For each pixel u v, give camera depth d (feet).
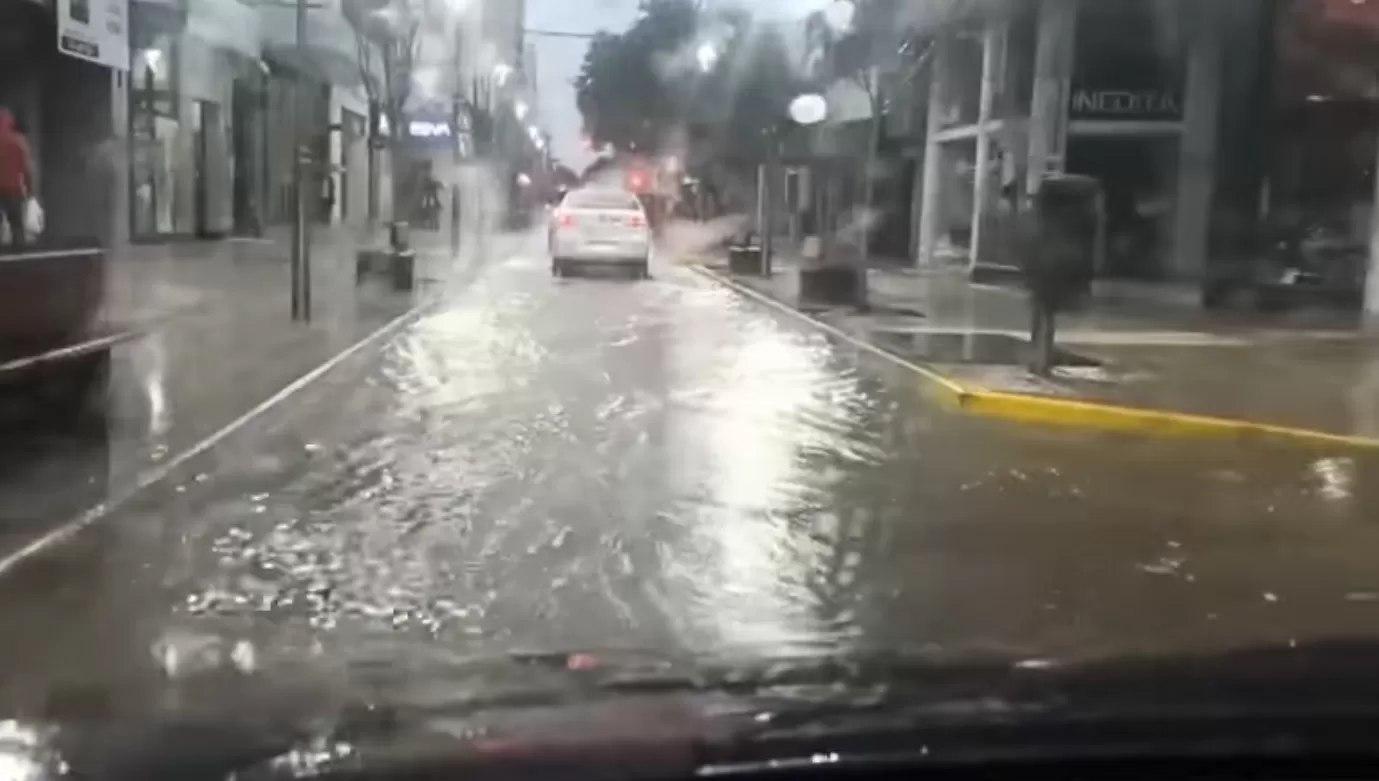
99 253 34.50
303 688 15.84
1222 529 27.07
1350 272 76.79
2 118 49.52
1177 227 86.22
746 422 38.75
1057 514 28.19
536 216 214.69
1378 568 24.04
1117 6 85.97
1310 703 11.05
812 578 22.79
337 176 135.33
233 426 35.68
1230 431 37.93
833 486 30.53
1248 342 58.54
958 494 29.96
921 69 108.99
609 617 20.13
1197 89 84.79
